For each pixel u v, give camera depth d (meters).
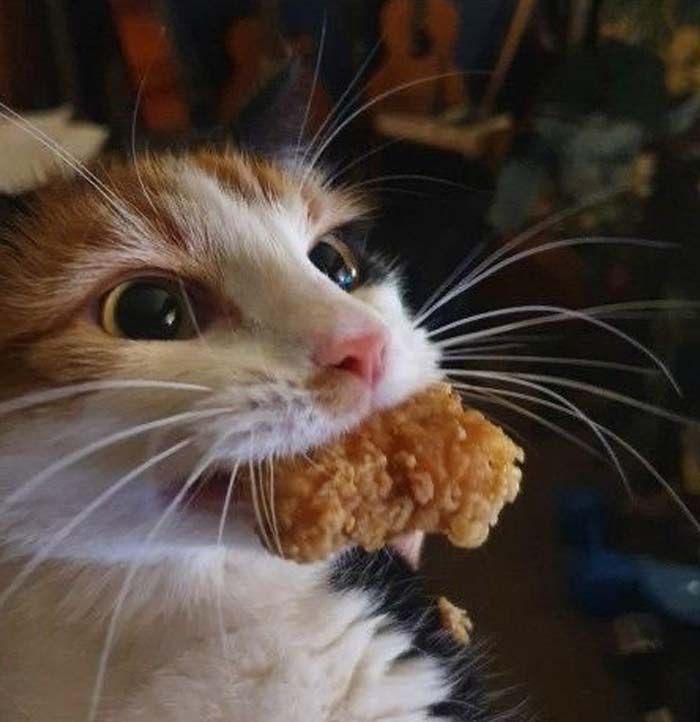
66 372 0.22
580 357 0.58
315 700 0.25
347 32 0.66
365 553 0.28
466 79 0.67
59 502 0.22
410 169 0.63
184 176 0.25
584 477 0.58
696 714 0.48
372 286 0.28
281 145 0.29
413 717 0.26
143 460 0.21
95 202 0.24
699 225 0.56
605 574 0.53
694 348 0.55
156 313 0.23
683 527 0.54
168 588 0.24
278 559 0.24
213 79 0.63
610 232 0.59
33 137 0.30
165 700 0.24
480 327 0.58
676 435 0.56
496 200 0.61
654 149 0.59
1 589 0.24
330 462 0.21
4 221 0.24
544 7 0.65
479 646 0.32
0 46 0.60
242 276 0.23
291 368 0.21
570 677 0.51
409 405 0.22
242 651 0.25
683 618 0.50
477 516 0.22
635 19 0.60
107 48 0.61
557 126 0.61
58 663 0.25
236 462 0.20
